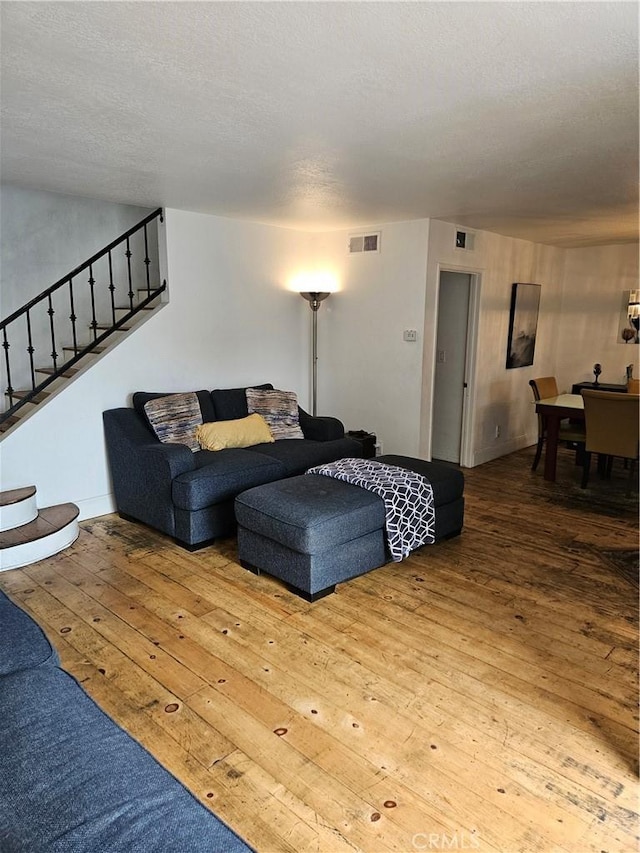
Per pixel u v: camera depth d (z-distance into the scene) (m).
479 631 2.71
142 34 1.69
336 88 2.09
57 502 4.06
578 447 5.46
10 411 3.92
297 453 4.30
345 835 1.64
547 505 4.59
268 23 1.61
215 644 2.59
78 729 1.41
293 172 3.33
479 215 4.69
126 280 5.41
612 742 2.00
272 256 5.37
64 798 1.19
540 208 4.38
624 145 2.76
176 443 4.09
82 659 2.47
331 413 5.91
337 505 3.08
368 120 2.42
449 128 2.52
